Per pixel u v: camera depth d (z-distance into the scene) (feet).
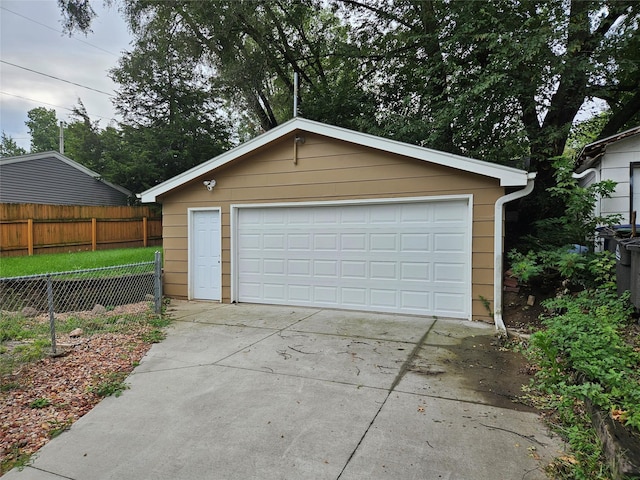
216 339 16.98
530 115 29.91
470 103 27.99
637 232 17.81
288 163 23.89
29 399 10.93
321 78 46.75
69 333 17.43
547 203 28.35
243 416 9.91
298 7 41.04
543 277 21.03
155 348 15.74
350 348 15.53
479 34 27.53
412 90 36.78
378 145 20.97
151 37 39.78
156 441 8.81
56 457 8.23
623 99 35.27
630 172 21.33
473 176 19.76
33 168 51.96
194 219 26.91
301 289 24.06
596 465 7.39
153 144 60.54
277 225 24.62
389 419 9.66
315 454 8.19
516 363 13.71
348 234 22.79
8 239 37.68
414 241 21.25
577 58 26.43
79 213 44.75
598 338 10.82
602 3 26.45
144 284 26.30
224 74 41.16
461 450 8.24
